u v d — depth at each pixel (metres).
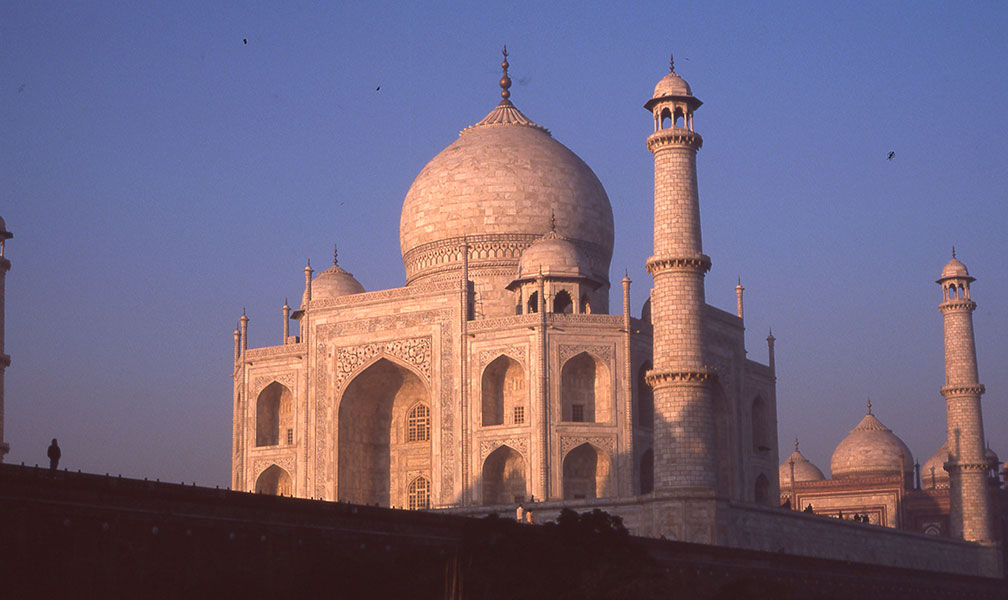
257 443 148.50
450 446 137.25
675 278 110.50
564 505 116.12
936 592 125.88
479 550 71.94
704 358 109.62
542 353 134.62
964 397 156.00
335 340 145.25
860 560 130.75
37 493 58.41
